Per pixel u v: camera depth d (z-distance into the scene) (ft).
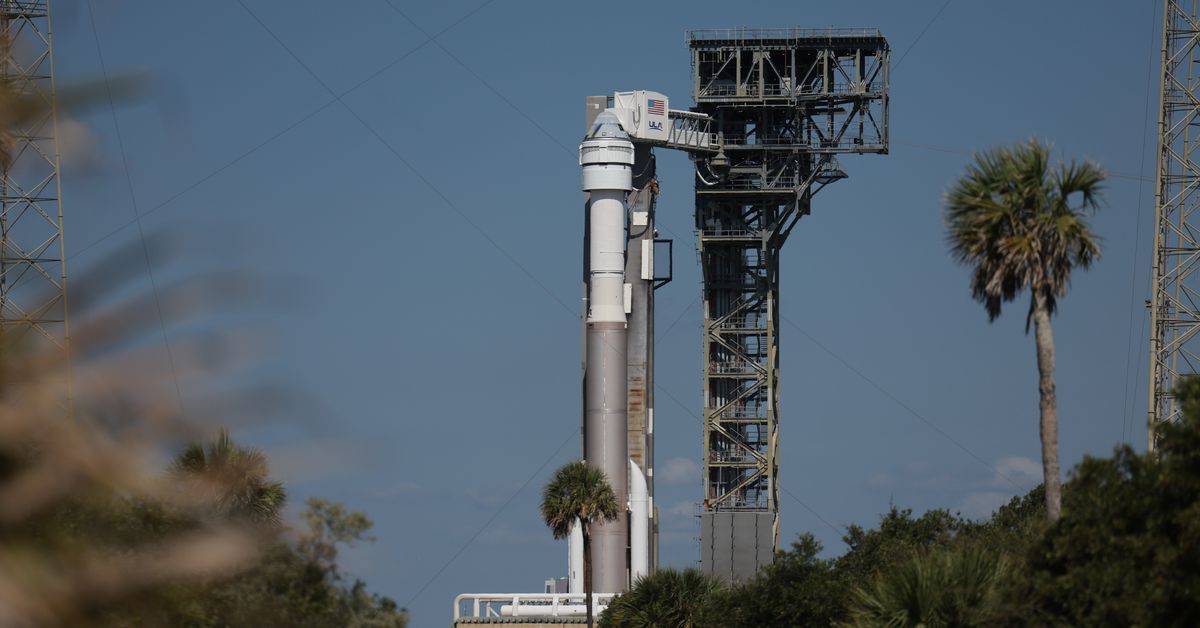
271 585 119.75
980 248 515.50
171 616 79.71
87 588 73.46
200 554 82.17
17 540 70.90
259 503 115.44
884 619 460.96
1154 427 428.15
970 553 484.74
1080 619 419.95
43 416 71.05
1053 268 511.81
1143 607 399.85
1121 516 425.69
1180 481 412.57
